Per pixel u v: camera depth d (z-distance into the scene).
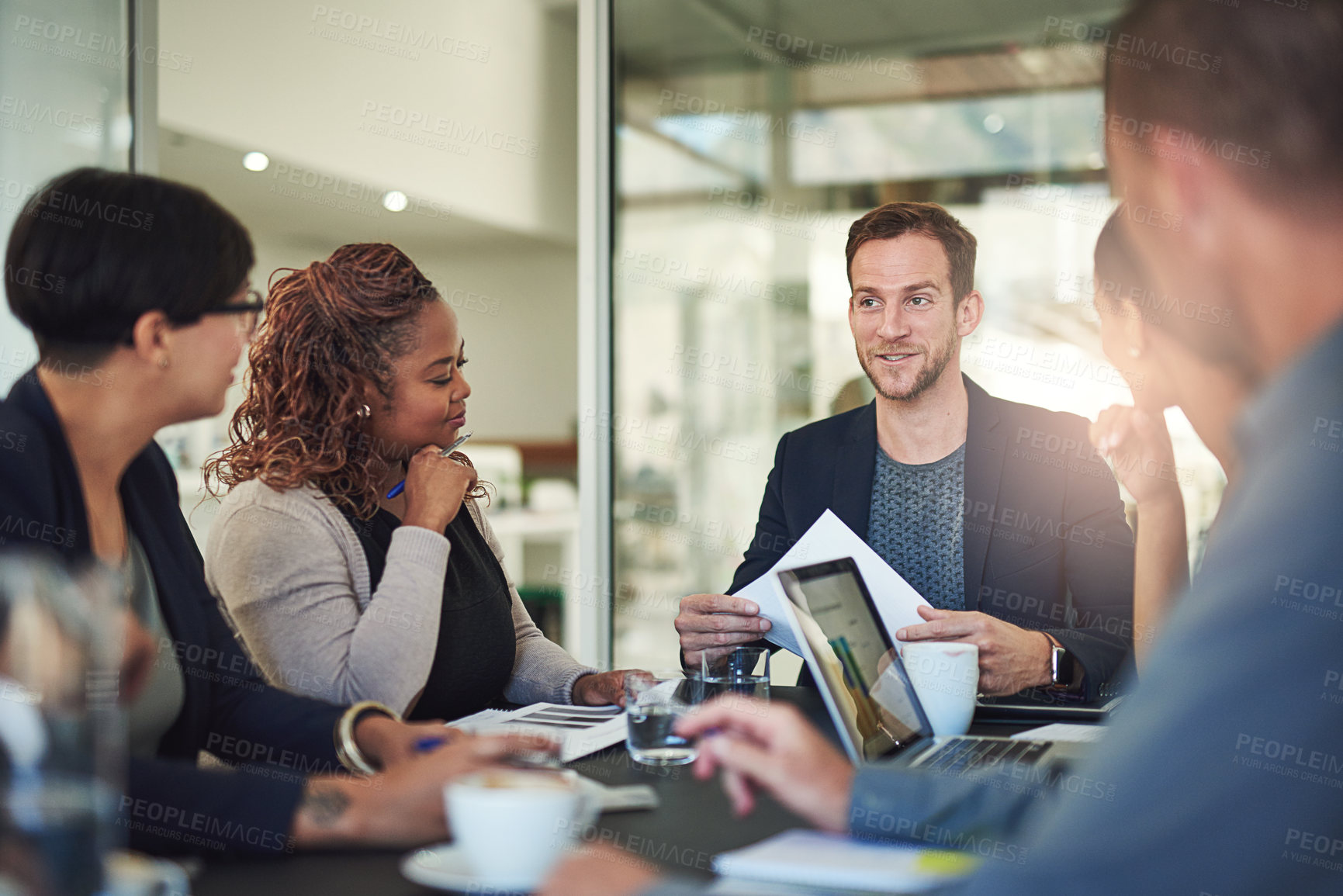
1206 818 0.43
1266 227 0.47
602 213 3.18
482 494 1.81
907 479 2.06
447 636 1.54
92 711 0.59
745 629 1.58
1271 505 0.45
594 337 3.18
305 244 5.34
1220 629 0.44
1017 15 2.75
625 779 1.10
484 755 0.89
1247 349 0.49
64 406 1.02
